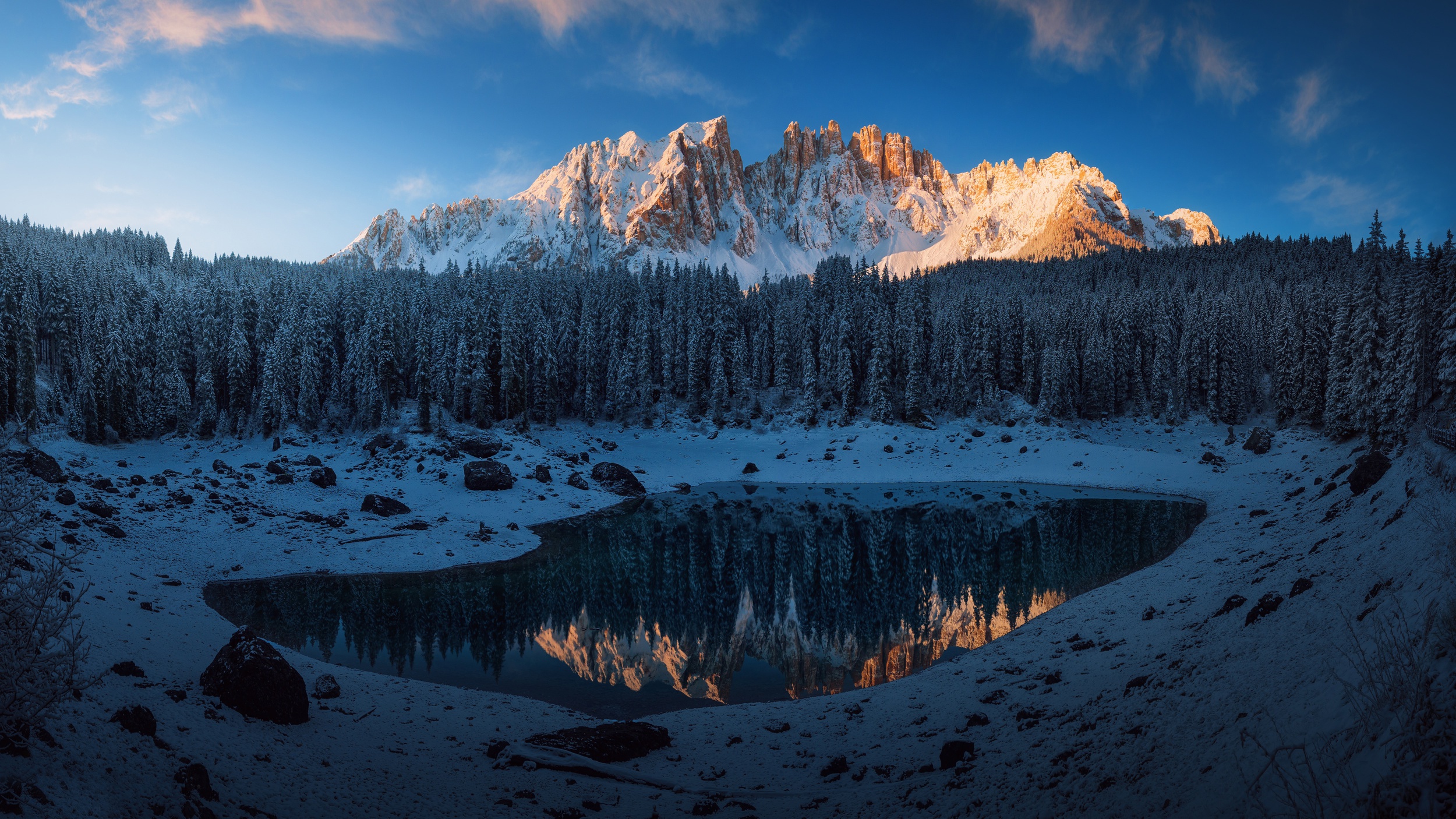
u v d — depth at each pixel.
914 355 96.50
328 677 18.19
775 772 14.55
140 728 11.40
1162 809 8.21
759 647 27.47
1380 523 19.06
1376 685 7.33
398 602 33.75
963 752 13.53
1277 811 6.75
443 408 86.56
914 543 47.97
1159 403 99.81
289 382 83.69
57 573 8.84
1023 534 48.88
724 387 102.50
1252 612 15.65
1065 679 17.77
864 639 27.92
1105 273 183.62
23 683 8.77
